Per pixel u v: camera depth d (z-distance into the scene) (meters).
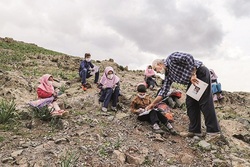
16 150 5.14
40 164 4.68
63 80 11.49
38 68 13.88
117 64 16.86
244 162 5.38
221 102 11.05
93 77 12.16
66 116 6.77
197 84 5.89
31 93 9.28
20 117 6.63
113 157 5.12
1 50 19.77
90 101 8.10
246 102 11.77
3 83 9.64
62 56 17.66
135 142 5.81
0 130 5.94
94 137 5.81
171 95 8.31
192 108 6.30
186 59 5.87
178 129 6.79
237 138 6.79
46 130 6.14
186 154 5.44
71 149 5.25
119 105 7.91
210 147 5.82
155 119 6.48
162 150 5.58
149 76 10.76
